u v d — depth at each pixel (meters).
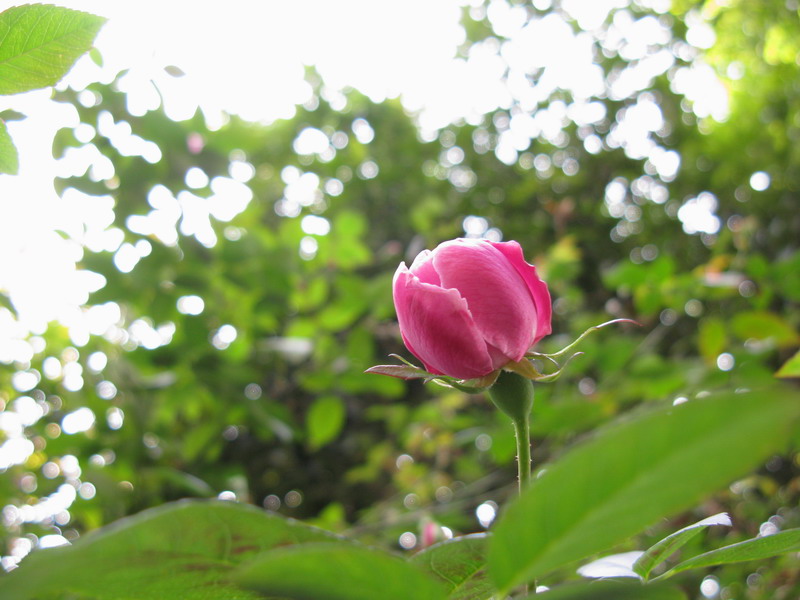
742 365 0.55
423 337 0.18
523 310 0.18
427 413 0.80
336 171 1.08
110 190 0.50
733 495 0.64
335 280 0.67
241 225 0.68
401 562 0.09
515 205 1.19
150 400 0.60
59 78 0.19
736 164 1.20
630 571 0.19
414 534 0.68
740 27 1.34
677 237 1.16
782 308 0.77
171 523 0.11
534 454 0.72
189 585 0.12
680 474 0.09
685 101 1.29
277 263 0.59
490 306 0.18
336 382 0.66
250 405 0.59
